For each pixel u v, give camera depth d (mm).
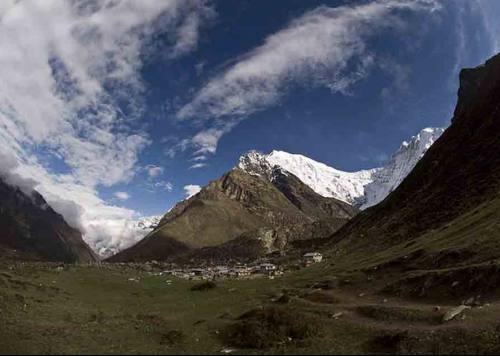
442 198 172125
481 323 52188
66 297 97438
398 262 100938
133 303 96688
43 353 41188
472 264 82188
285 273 172125
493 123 198250
